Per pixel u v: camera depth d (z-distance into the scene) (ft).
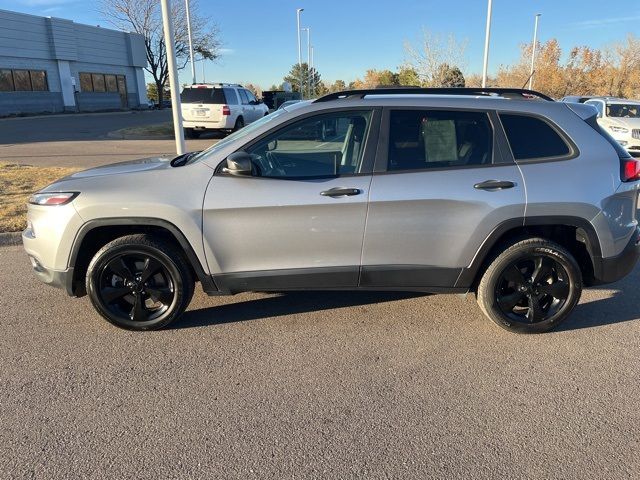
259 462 8.65
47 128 80.48
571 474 8.43
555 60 136.26
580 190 12.42
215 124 61.93
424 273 12.85
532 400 10.50
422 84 101.76
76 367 11.60
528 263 13.06
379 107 12.53
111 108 140.97
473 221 12.39
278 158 12.59
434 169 12.40
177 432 9.42
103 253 12.51
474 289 13.69
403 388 10.89
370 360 12.03
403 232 12.41
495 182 12.29
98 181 12.59
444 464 8.64
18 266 18.40
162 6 26.40
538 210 12.39
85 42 129.08
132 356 12.10
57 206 12.32
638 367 11.80
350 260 12.64
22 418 9.77
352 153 12.55
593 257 12.92
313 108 12.53
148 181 12.42
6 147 53.88
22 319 14.01
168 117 115.14
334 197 12.17
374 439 9.27
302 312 14.56
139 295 12.97
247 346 12.62
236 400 10.42
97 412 9.98
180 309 13.12
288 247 12.50
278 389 10.82
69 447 8.98
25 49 112.57
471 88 13.61
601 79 137.28
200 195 12.22
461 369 11.68
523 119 12.67
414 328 13.67
